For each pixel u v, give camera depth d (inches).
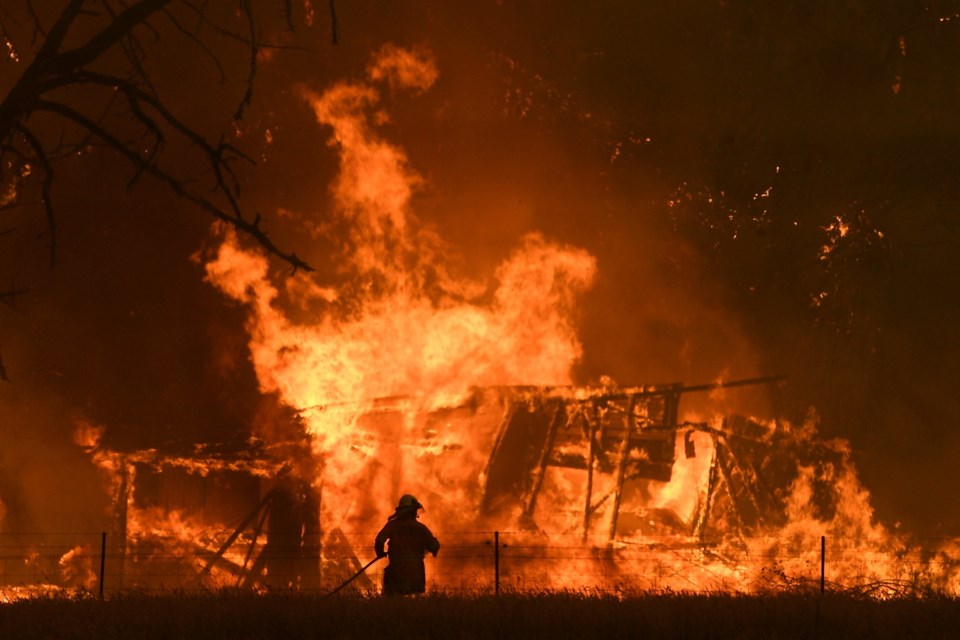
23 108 433.4
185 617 338.6
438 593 425.7
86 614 352.5
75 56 439.8
